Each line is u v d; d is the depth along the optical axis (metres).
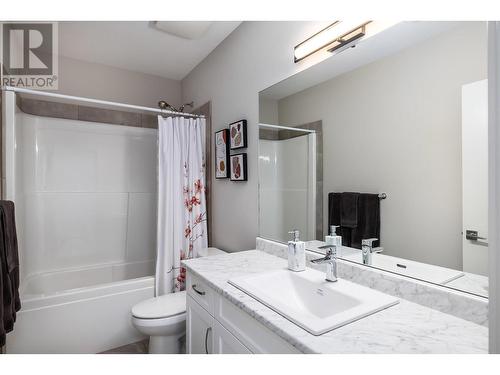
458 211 0.99
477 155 0.94
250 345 1.05
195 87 2.97
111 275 2.92
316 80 1.53
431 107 1.06
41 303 1.91
